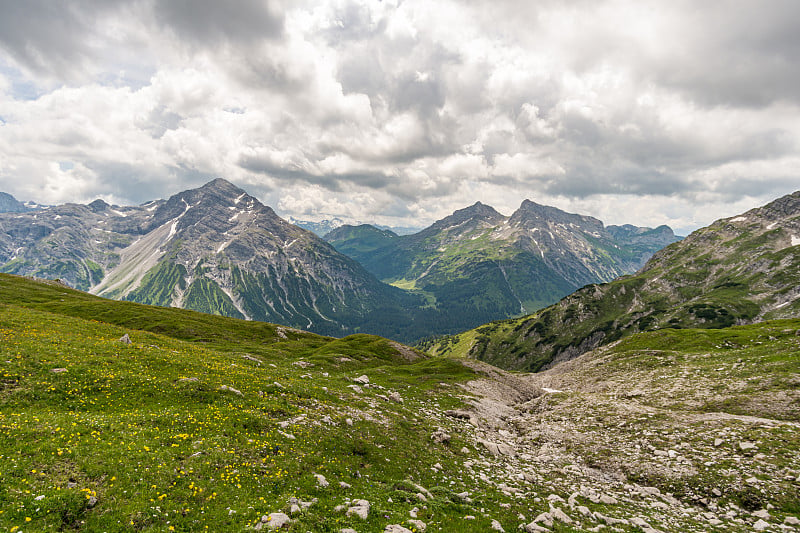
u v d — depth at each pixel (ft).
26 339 110.93
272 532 48.83
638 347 335.26
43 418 69.46
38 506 46.68
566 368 385.09
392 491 71.56
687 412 141.49
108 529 46.93
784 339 219.00
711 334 307.37
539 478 97.40
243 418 87.81
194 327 305.53
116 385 94.38
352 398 132.16
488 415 176.45
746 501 81.15
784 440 101.04
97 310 312.91
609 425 141.79
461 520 62.03
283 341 342.64
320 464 78.02
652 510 79.61
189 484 59.21
